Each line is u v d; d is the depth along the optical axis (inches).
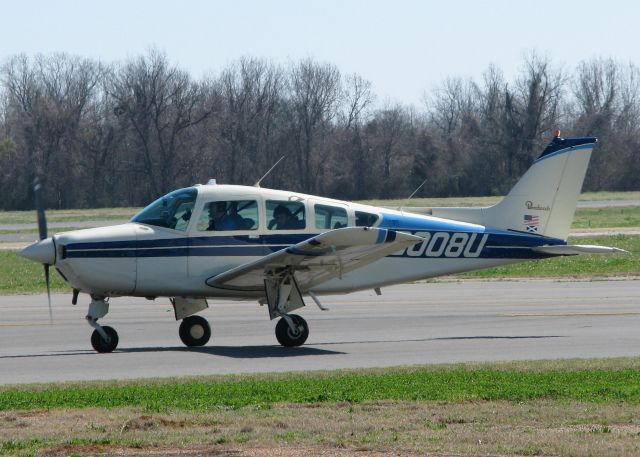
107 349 2009.1
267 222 2086.6
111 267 1990.7
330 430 1171.9
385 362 1820.9
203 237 2047.2
